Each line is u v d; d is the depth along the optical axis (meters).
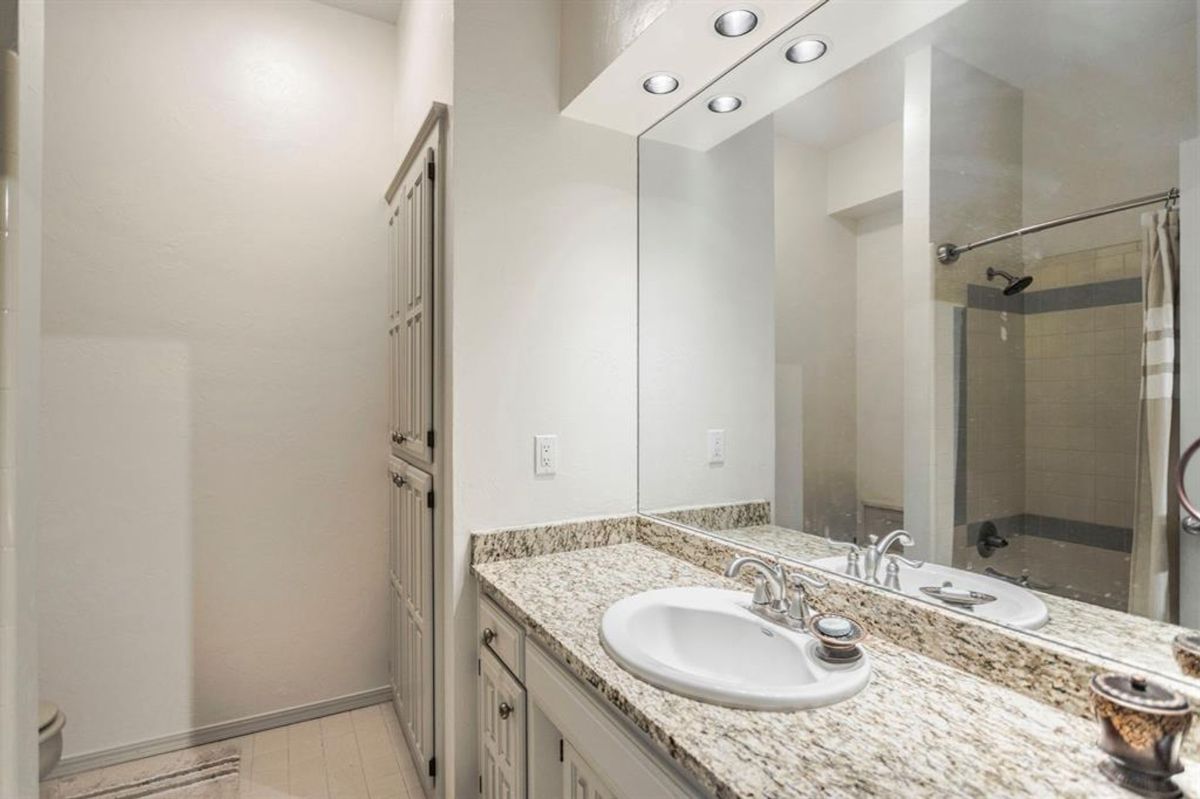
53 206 1.96
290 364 2.34
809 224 1.39
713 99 1.62
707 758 0.75
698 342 1.69
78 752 1.98
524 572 1.55
